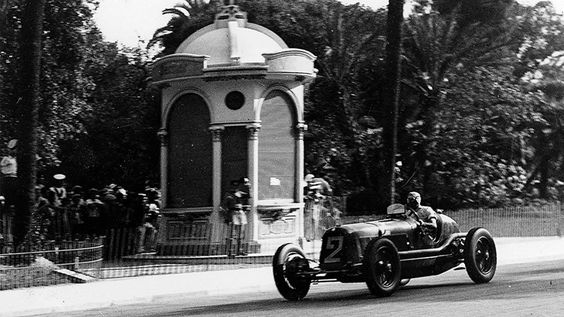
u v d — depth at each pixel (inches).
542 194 2006.6
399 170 1504.7
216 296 737.0
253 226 1015.6
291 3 1592.0
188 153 1053.8
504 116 1656.0
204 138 1044.5
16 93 1232.8
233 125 1026.7
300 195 1058.7
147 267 930.1
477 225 1318.9
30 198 919.0
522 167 1860.2
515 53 1908.2
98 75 1540.4
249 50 1057.5
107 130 1450.5
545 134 1942.7
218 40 1068.5
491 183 1624.0
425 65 1619.1
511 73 1806.1
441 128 1571.1
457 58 1632.6
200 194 1043.9
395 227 643.5
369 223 644.7
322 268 627.8
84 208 1144.8
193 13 1702.8
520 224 1368.1
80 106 1325.0
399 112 1626.5
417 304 542.6
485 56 1675.7
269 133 1039.0
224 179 1032.2
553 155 1966.0
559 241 1245.7
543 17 1961.1
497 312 478.0
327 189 1203.9
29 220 916.0
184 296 738.2
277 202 1035.3
